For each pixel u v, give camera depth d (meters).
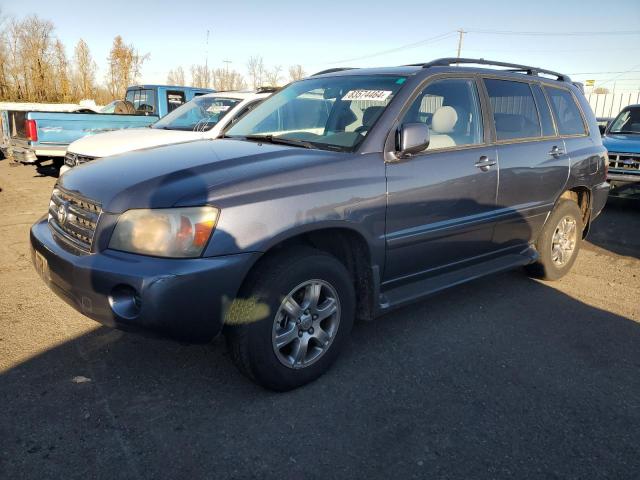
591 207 5.28
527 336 3.82
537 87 4.64
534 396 3.04
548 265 4.90
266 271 2.77
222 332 2.89
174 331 2.55
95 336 3.56
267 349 2.79
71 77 38.47
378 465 2.42
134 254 2.58
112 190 2.74
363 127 3.37
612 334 3.92
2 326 3.68
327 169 3.01
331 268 3.01
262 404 2.86
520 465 2.46
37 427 2.59
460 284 3.89
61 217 3.00
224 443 2.53
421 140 3.22
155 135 7.11
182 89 12.04
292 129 3.83
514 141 4.23
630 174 8.35
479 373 3.27
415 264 3.57
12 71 37.00
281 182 2.82
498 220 4.09
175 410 2.78
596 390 3.13
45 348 3.38
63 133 9.35
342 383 3.11
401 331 3.83
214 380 3.08
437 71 3.76
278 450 2.50
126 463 2.37
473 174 3.77
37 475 2.27
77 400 2.83
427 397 2.99
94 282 2.57
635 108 9.96
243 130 4.09
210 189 2.64
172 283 2.47
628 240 6.91
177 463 2.38
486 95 4.07
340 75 4.14
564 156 4.68
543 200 4.54
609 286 5.04
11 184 9.86
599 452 2.57
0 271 4.83
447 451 2.53
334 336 3.12
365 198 3.11
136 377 3.08
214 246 2.56
